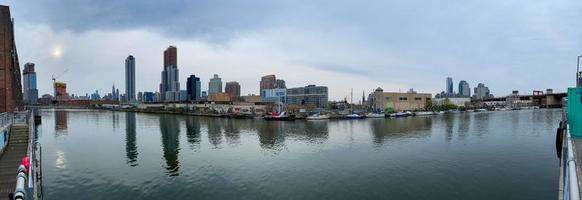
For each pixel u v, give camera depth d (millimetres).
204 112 172125
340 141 66438
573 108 17797
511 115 158750
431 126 99062
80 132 84625
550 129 85562
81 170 40156
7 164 23453
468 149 54750
